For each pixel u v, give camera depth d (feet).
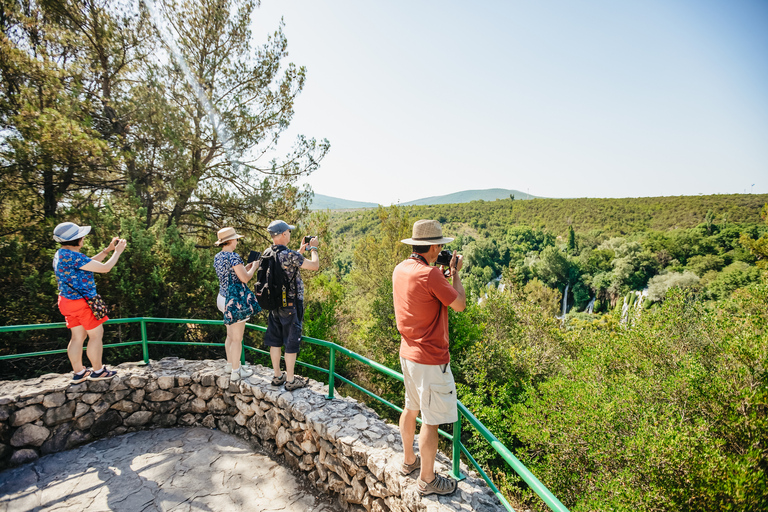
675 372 27.66
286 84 32.91
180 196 28.50
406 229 59.82
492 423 32.04
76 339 11.68
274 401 11.82
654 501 19.16
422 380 6.68
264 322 32.32
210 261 27.86
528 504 24.61
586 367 34.86
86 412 12.03
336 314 48.49
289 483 10.61
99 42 25.55
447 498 7.33
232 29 30.86
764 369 23.48
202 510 9.44
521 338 52.54
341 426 10.19
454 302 6.45
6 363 22.54
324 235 43.19
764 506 16.75
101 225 23.73
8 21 23.15
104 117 26.91
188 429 13.24
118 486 10.18
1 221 23.25
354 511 9.26
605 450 24.00
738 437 21.86
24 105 21.36
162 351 26.58
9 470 10.64
